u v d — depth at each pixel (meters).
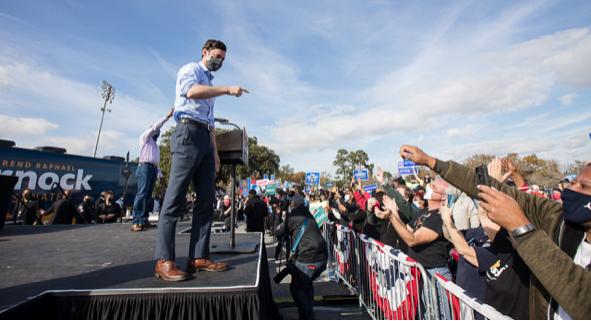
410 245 2.97
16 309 1.43
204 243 2.22
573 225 1.31
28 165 10.14
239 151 3.26
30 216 8.47
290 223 4.01
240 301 1.73
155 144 5.02
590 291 1.07
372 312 3.84
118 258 2.58
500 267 1.92
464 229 3.37
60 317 1.63
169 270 1.92
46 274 2.06
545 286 1.15
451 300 2.08
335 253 6.03
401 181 5.47
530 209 1.60
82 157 11.70
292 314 4.30
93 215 9.66
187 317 1.67
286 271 3.91
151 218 7.76
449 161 1.77
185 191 2.10
